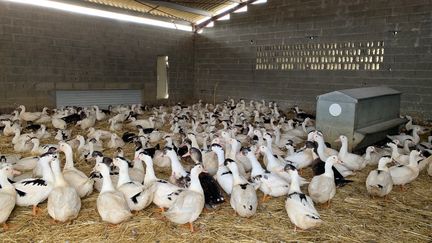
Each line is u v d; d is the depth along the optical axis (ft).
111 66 47.91
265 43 49.78
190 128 32.42
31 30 39.78
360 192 17.04
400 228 13.38
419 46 36.58
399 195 16.80
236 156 19.89
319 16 43.96
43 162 14.70
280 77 48.62
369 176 16.05
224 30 54.44
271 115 39.58
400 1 37.37
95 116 37.63
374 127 25.17
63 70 43.16
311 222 11.99
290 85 47.67
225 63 55.01
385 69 39.09
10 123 29.32
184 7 50.42
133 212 14.01
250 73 52.01
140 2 45.93
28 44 39.75
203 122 34.55
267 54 49.70
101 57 46.65
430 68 36.11
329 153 20.61
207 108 48.11
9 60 38.47
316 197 14.69
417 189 17.70
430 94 36.37
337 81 43.09
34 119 35.99
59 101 43.70
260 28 50.14
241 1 51.44
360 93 25.05
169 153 17.06
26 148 23.62
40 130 28.07
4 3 37.40
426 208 15.33
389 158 17.38
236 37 53.16
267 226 13.30
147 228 12.91
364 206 15.31
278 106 49.06
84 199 15.30
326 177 15.11
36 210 13.98
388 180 15.80
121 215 12.44
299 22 45.96
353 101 23.40
